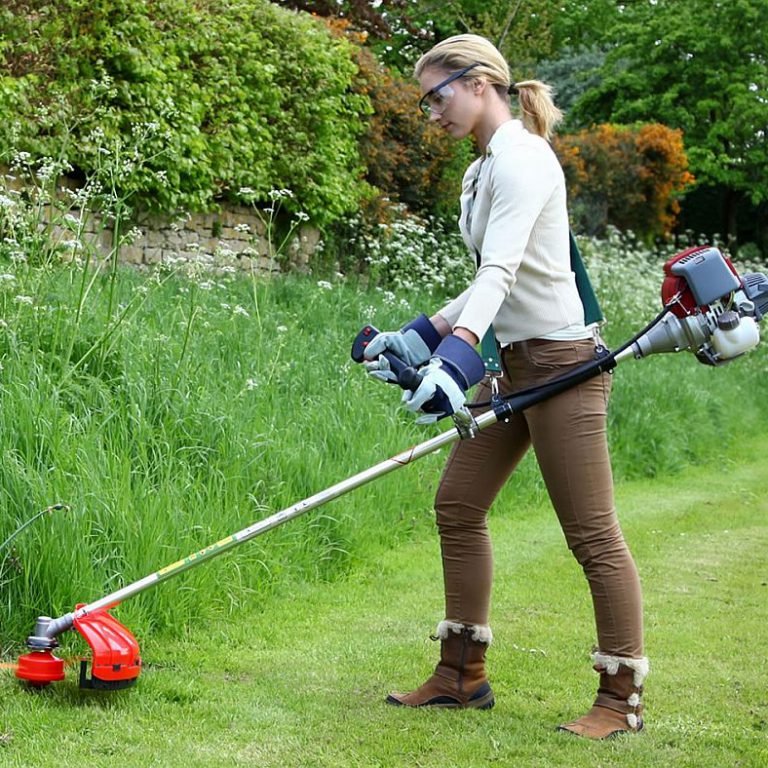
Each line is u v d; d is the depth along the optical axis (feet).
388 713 10.86
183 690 11.17
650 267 46.80
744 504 24.82
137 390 16.99
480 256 10.79
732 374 40.34
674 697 11.82
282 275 30.94
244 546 15.01
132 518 13.56
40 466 13.75
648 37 78.79
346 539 17.10
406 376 9.43
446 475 11.04
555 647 13.58
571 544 10.57
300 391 21.27
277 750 9.82
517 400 10.11
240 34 31.14
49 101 25.98
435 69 10.53
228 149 30.83
